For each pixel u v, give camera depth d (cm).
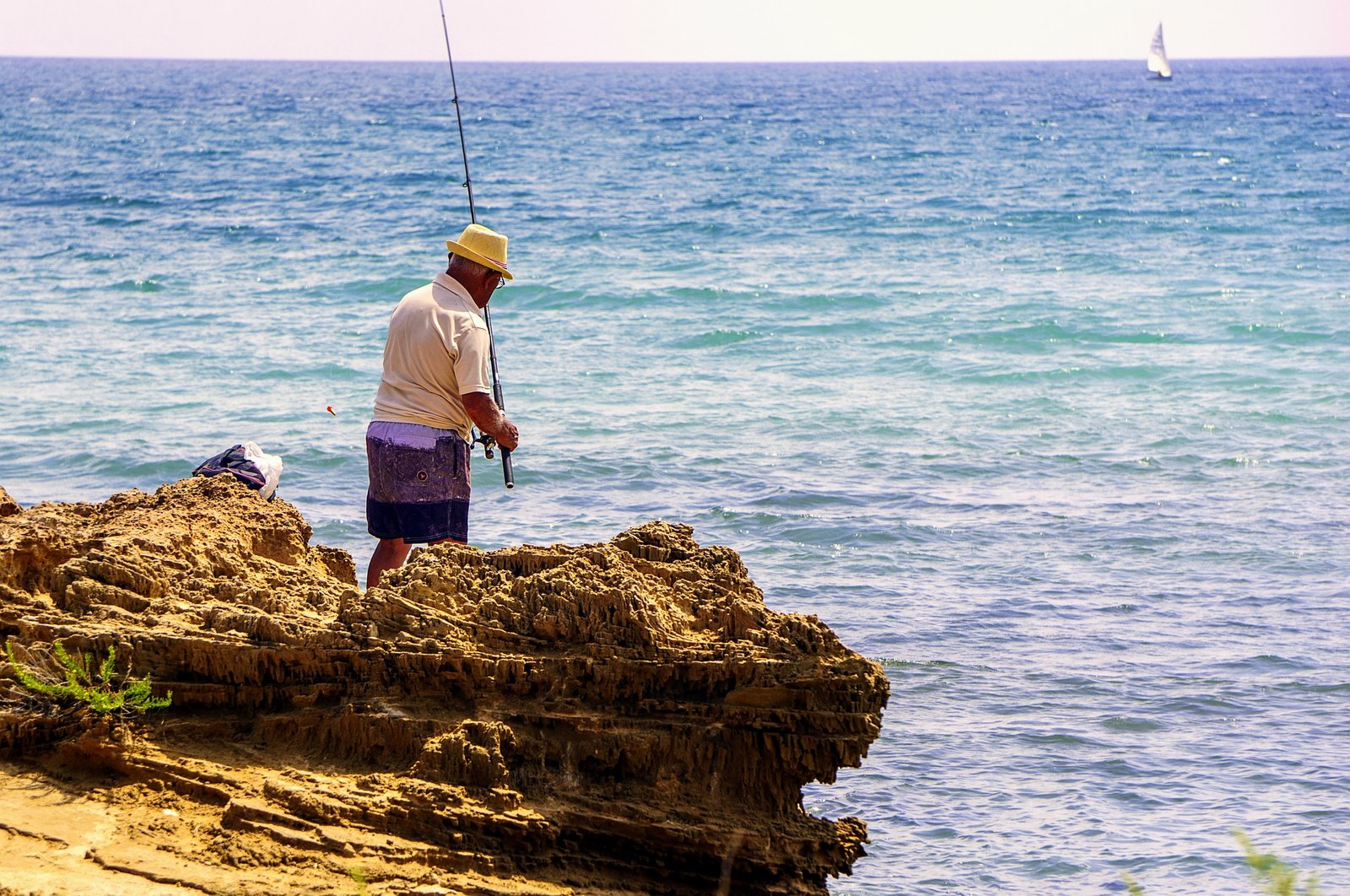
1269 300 7800
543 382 5812
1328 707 2588
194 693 1446
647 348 6631
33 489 4153
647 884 1345
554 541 3628
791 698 1386
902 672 2756
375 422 1780
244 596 1537
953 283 8625
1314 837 2089
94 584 1534
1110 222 11969
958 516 3900
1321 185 15312
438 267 9319
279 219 12644
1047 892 1945
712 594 1514
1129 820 2155
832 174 17512
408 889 1233
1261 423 5081
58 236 11200
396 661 1422
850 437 4875
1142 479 4331
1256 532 3744
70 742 1400
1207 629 3008
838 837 1399
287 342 6688
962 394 5644
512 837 1318
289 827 1295
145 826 1305
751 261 9669
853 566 3466
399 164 19450
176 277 8856
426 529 1762
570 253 10106
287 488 4166
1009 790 2259
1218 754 2389
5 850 1252
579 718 1378
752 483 4244
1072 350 6550
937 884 1966
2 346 6431
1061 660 2825
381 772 1373
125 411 5166
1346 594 3244
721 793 1393
